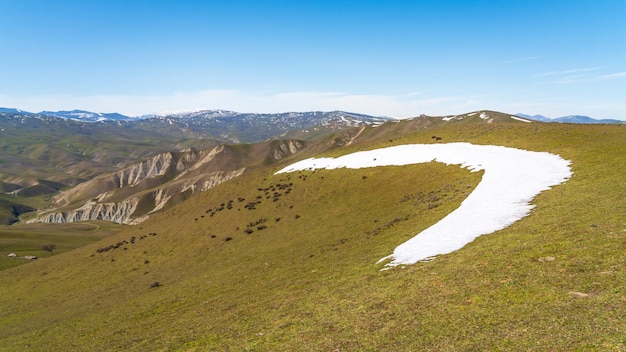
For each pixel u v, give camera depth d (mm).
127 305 45031
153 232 93562
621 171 36875
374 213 57719
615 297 15102
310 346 18172
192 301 38000
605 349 12156
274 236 64125
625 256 18391
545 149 58875
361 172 80938
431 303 19297
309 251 47469
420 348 15258
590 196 31453
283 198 83438
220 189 108688
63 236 172750
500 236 27781
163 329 29625
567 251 21062
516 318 15586
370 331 18062
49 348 34000
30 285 77125
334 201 71938
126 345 27641
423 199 54125
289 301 27297
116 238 100625
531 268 20125
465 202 42656
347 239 47781
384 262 30234
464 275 21797
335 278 30219
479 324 15898
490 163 58250
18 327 49781
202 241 75250
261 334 21672
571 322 14203
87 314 46406
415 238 34656
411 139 97125
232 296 35125
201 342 23188
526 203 35781
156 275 62156
